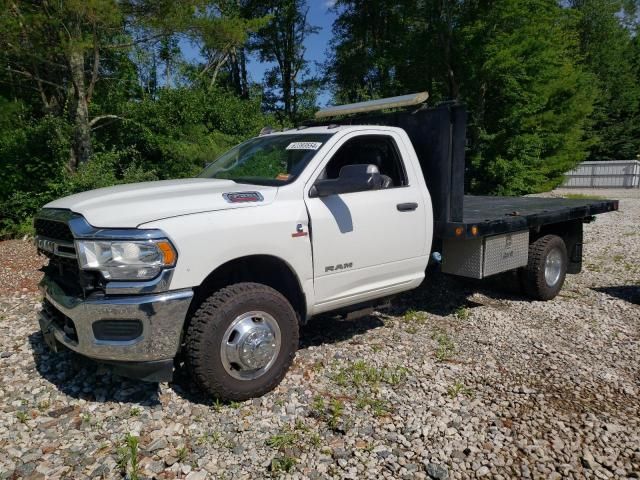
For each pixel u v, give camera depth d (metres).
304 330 5.09
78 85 11.81
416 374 4.12
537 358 4.48
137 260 3.19
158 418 3.44
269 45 28.45
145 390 3.80
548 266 6.16
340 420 3.41
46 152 12.27
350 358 4.40
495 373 4.17
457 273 5.39
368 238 4.34
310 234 3.95
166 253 3.24
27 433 3.27
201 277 3.37
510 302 6.19
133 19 11.17
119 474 2.87
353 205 4.24
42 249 3.80
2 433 3.27
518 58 19.08
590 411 3.57
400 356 4.46
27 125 12.42
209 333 3.39
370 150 4.64
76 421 3.41
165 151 13.90
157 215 3.30
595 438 3.24
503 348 4.70
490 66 18.47
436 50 20.03
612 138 37.53
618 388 3.94
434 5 19.59
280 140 4.71
